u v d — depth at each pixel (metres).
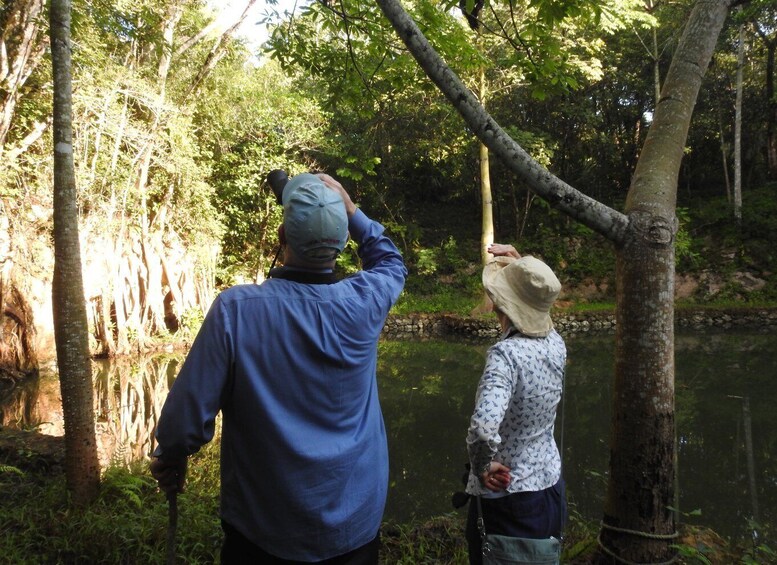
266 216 16.48
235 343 1.39
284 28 4.41
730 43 19.28
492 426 1.83
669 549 2.81
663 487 2.79
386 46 4.25
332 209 1.47
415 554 3.21
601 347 13.40
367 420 1.56
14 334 9.01
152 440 6.27
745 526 4.25
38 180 9.48
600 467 5.49
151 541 3.18
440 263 19.53
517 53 3.84
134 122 11.65
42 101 9.54
